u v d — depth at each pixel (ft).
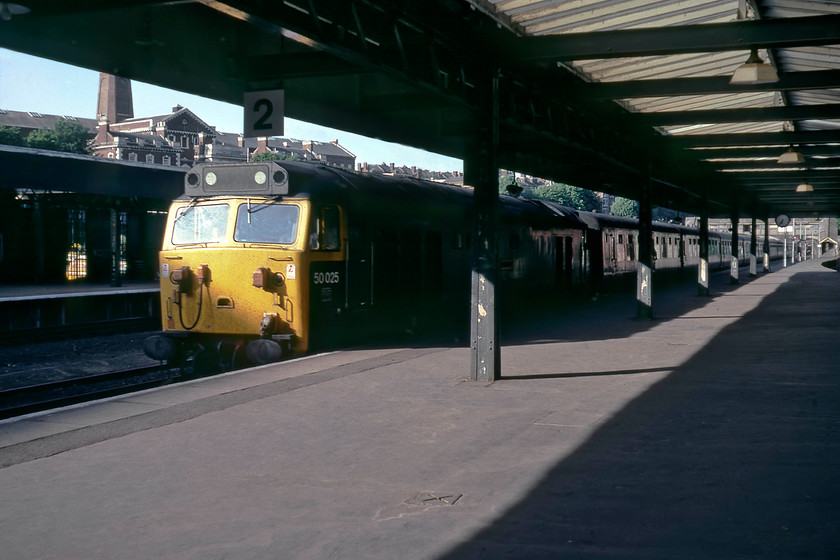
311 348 37.63
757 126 56.08
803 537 13.79
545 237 69.72
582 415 24.44
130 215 94.99
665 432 22.06
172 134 359.05
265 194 37.93
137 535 14.49
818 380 30.60
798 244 279.08
